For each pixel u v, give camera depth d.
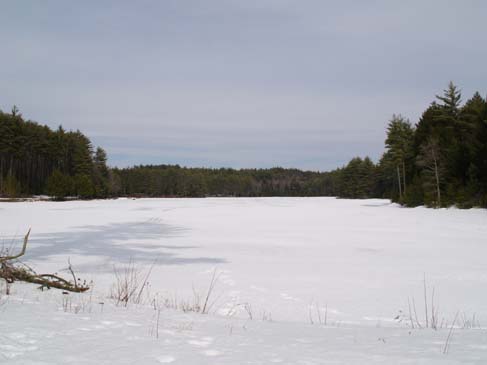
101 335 4.53
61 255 14.59
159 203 73.56
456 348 4.53
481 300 8.52
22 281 7.93
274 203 75.25
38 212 41.34
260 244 17.67
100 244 17.77
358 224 28.02
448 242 18.02
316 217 35.59
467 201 41.22
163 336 4.66
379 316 7.43
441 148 48.28
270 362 3.85
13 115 87.88
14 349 3.88
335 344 4.67
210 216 37.22
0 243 17.69
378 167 101.69
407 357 4.12
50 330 4.58
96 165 103.19
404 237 20.05
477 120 43.88
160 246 17.11
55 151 92.56
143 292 8.96
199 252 15.46
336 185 157.00
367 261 13.37
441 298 8.70
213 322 5.81
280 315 7.44
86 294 7.73
